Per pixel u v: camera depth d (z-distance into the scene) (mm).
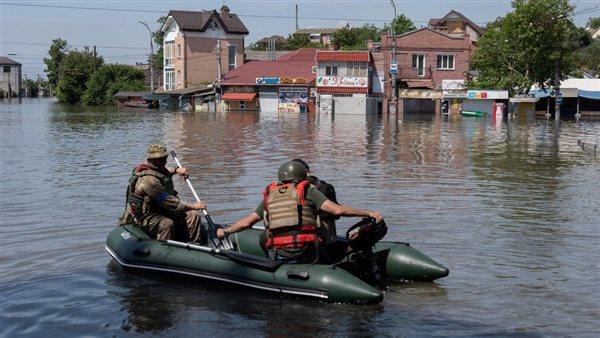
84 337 6043
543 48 50562
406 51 58844
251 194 12977
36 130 33031
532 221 10539
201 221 8852
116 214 11172
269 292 7043
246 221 7492
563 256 8445
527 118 49562
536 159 19828
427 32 58938
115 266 8133
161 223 8023
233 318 6430
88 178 15477
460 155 20891
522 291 7098
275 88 60250
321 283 6762
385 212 11227
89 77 87625
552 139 27906
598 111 55031
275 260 7164
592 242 9164
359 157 20047
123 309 6707
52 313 6613
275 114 54219
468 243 9078
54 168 17391
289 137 28125
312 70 59406
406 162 18781
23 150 22438
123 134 30078
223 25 69125
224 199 12445
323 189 7547
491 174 16281
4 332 6172
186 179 8578
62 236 9641
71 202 12305
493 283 7363
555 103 51094
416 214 11062
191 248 7582
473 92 51281
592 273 7730
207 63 69625
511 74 51531
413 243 9062
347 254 7309
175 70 71062
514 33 51125
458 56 59438
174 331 6145
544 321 6266
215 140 26438
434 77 59531
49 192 13445
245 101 60906
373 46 59875
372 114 56312
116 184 14523
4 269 8039
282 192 7234
